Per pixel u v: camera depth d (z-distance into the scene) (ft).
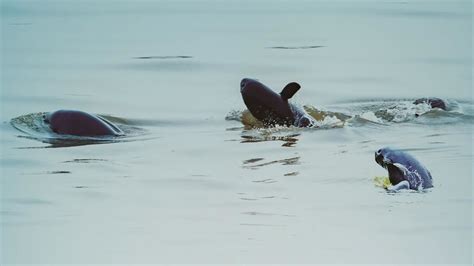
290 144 181.37
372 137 186.29
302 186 156.56
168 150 177.27
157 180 159.53
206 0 389.80
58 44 290.76
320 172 163.53
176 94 225.76
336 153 175.11
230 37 302.25
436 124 195.83
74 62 264.11
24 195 153.07
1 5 355.36
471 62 260.21
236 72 249.96
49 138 185.16
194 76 246.68
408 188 154.30
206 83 238.07
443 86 231.09
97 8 361.51
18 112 207.62
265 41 293.84
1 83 237.25
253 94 195.31
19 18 336.08
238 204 148.66
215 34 307.78
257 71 250.98
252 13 352.49
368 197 152.15
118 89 231.71
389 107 207.21
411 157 158.81
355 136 187.01
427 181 156.46
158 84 237.25
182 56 271.49
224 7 368.68
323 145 180.86
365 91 226.58
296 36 303.07
